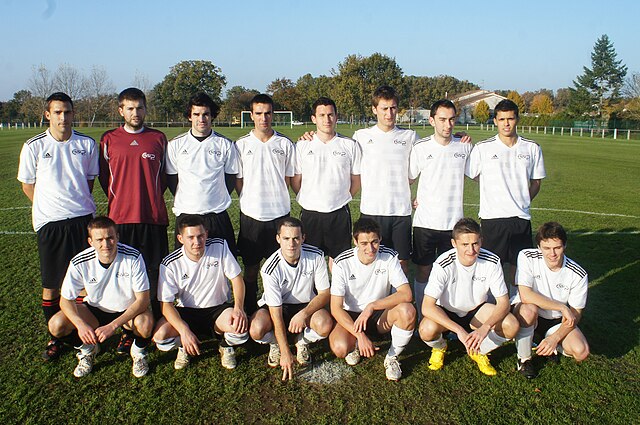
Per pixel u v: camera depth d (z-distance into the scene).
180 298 4.05
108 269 3.77
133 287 3.81
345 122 67.69
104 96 59.34
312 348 4.26
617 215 9.31
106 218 3.70
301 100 71.81
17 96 71.94
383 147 4.64
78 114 58.59
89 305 3.90
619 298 5.18
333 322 3.94
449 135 4.55
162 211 4.56
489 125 57.41
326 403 3.45
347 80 57.50
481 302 3.97
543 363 3.95
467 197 11.60
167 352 4.12
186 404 3.42
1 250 6.68
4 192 11.47
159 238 4.57
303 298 4.12
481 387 3.62
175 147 4.49
